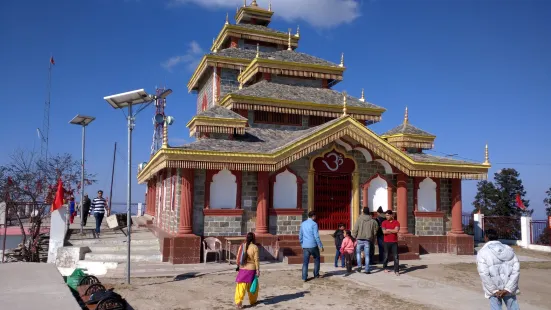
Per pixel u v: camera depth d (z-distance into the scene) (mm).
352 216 21156
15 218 22156
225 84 28484
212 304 11539
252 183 19656
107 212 43281
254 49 32344
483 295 12961
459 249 21734
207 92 30266
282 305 11523
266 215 19297
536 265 19516
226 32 31391
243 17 34438
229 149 19078
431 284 14422
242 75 27750
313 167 20734
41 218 21219
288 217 20000
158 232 21547
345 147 21250
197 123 20297
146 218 32938
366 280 14859
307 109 23781
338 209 21188
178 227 18391
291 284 14148
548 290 14250
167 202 21781
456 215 22438
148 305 11312
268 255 18922
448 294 13023
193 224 18594
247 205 19500
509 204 38438
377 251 19469
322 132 19359
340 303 11805
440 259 20141
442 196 22781
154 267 16875
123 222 29562
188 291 12938
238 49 30734
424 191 22453
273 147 20016
